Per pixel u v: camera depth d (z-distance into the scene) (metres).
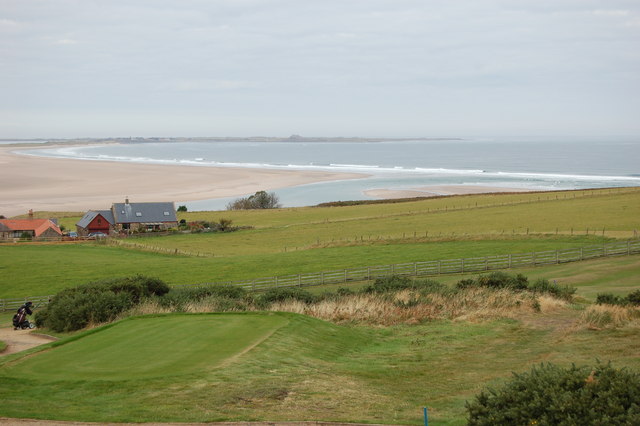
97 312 25.36
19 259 57.94
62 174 188.88
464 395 14.82
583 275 37.16
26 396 14.20
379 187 152.12
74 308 25.66
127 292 28.84
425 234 64.81
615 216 69.88
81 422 12.54
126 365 16.38
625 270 37.97
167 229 82.38
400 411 13.66
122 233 81.31
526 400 10.92
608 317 21.77
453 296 27.89
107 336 19.58
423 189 144.75
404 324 23.53
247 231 80.69
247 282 42.09
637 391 10.35
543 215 74.19
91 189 151.25
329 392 14.83
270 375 15.75
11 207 121.44
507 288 29.28
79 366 16.42
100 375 15.58
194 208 120.56
